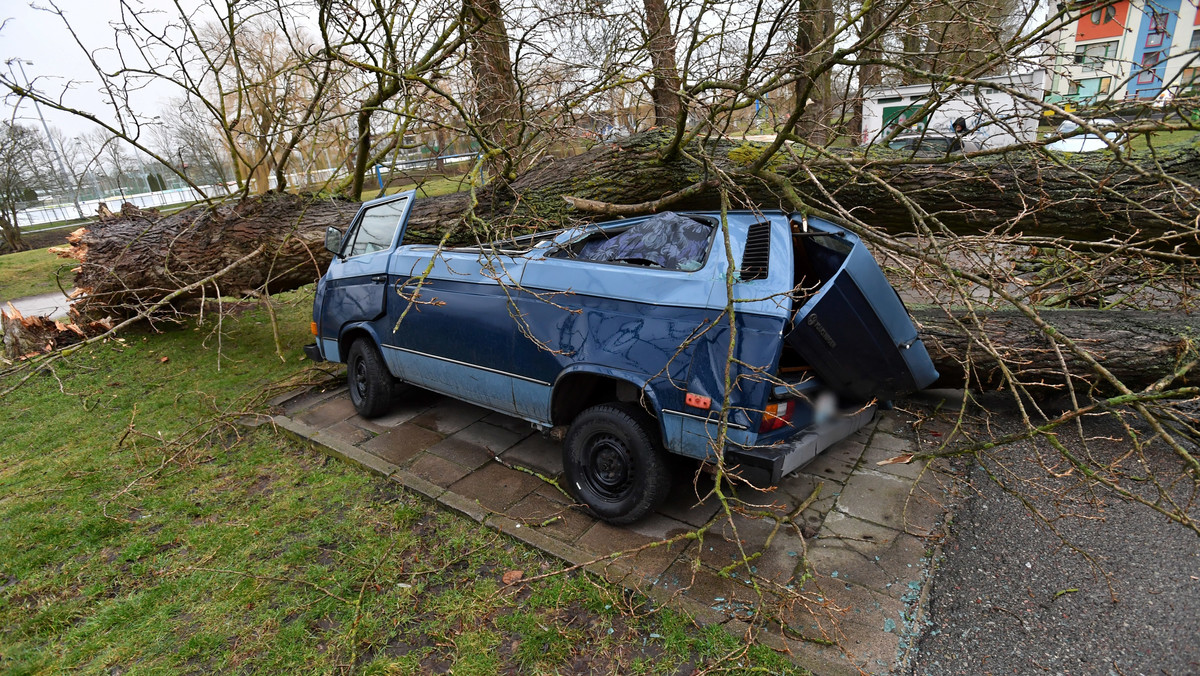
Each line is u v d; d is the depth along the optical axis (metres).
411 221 5.86
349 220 6.26
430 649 2.34
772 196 5.05
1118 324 4.05
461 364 3.65
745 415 2.55
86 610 2.63
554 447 3.94
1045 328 2.59
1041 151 3.40
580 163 5.80
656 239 3.19
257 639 2.42
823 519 3.08
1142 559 2.66
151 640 2.44
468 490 3.43
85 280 6.49
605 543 2.94
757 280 2.62
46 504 3.47
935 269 3.85
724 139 5.46
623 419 2.91
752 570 2.70
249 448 4.12
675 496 3.35
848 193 4.95
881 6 3.93
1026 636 2.28
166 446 4.08
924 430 4.02
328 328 4.62
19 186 19.52
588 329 3.02
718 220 3.20
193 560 2.92
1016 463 3.54
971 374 4.17
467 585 2.69
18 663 2.35
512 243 3.91
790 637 2.31
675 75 4.89
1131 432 2.66
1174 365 3.73
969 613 2.42
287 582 2.74
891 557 2.76
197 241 6.16
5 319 6.23
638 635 2.36
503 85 5.85
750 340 2.53
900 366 2.80
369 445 4.01
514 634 2.40
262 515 3.27
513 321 3.33
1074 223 4.65
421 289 3.86
